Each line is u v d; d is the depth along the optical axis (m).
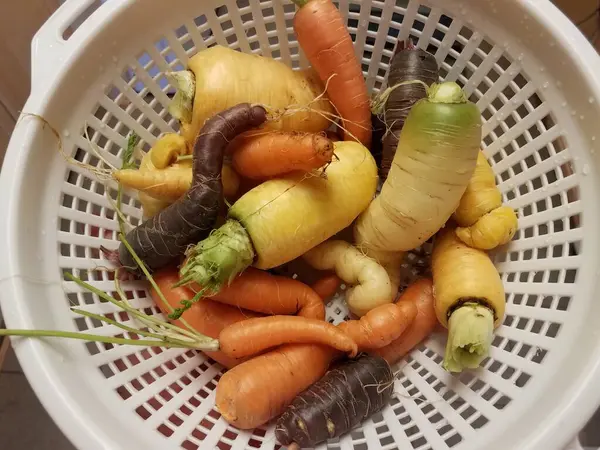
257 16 0.30
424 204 0.25
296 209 0.25
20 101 0.35
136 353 0.27
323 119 0.30
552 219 0.27
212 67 0.26
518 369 0.25
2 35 0.32
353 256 0.28
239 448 0.25
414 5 0.29
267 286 0.28
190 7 0.28
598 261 0.24
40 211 0.25
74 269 0.27
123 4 0.26
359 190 0.27
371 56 0.32
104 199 0.29
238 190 0.29
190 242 0.26
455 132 0.23
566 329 0.24
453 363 0.25
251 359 0.27
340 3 0.30
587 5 0.35
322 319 0.29
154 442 0.23
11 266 0.23
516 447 0.21
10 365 0.37
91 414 0.22
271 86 0.27
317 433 0.25
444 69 0.31
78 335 0.23
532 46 0.26
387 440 0.28
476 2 0.27
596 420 0.32
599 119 0.24
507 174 0.31
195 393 0.27
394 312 0.27
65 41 0.25
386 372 0.26
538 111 0.27
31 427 0.36
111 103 0.28
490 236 0.27
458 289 0.26
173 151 0.28
